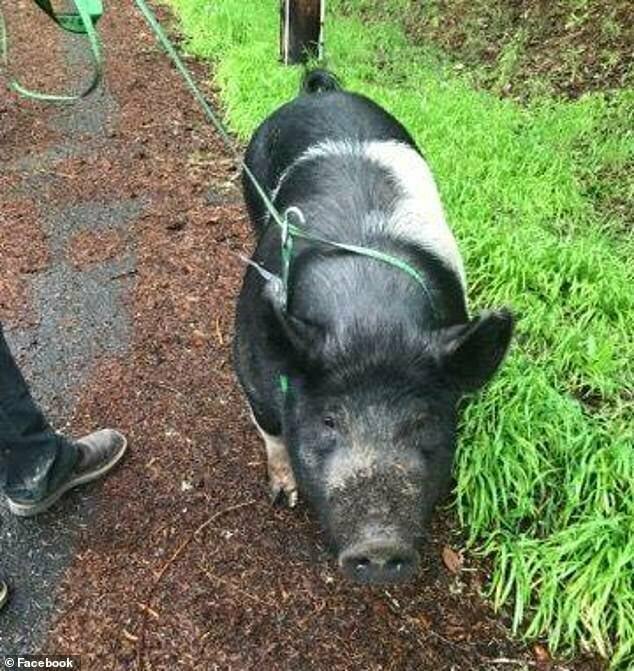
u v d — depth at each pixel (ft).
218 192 6.08
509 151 6.07
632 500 3.49
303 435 2.74
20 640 3.22
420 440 2.65
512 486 3.70
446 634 3.30
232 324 4.76
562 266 4.74
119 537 3.59
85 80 7.97
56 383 4.36
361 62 8.10
